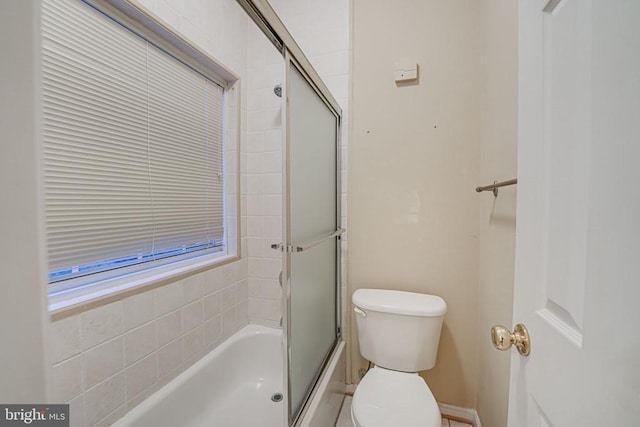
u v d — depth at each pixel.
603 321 0.33
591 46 0.36
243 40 1.79
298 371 1.09
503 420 1.01
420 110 1.50
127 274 1.17
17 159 0.21
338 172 1.62
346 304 1.65
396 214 1.56
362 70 1.58
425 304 1.33
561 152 0.43
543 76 0.49
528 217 0.54
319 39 1.64
